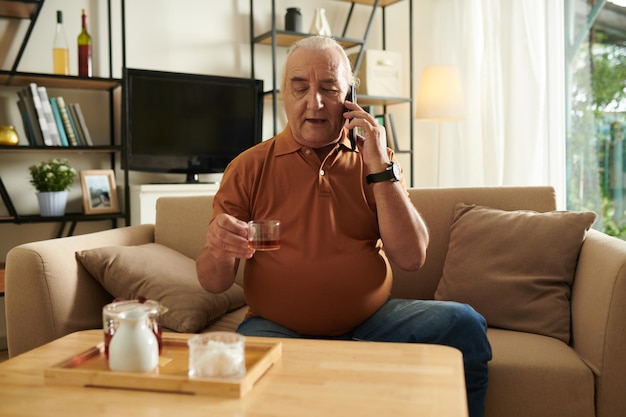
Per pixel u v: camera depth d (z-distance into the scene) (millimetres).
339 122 1722
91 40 3637
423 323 1561
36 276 1775
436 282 2145
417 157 4879
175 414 942
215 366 1047
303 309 1601
